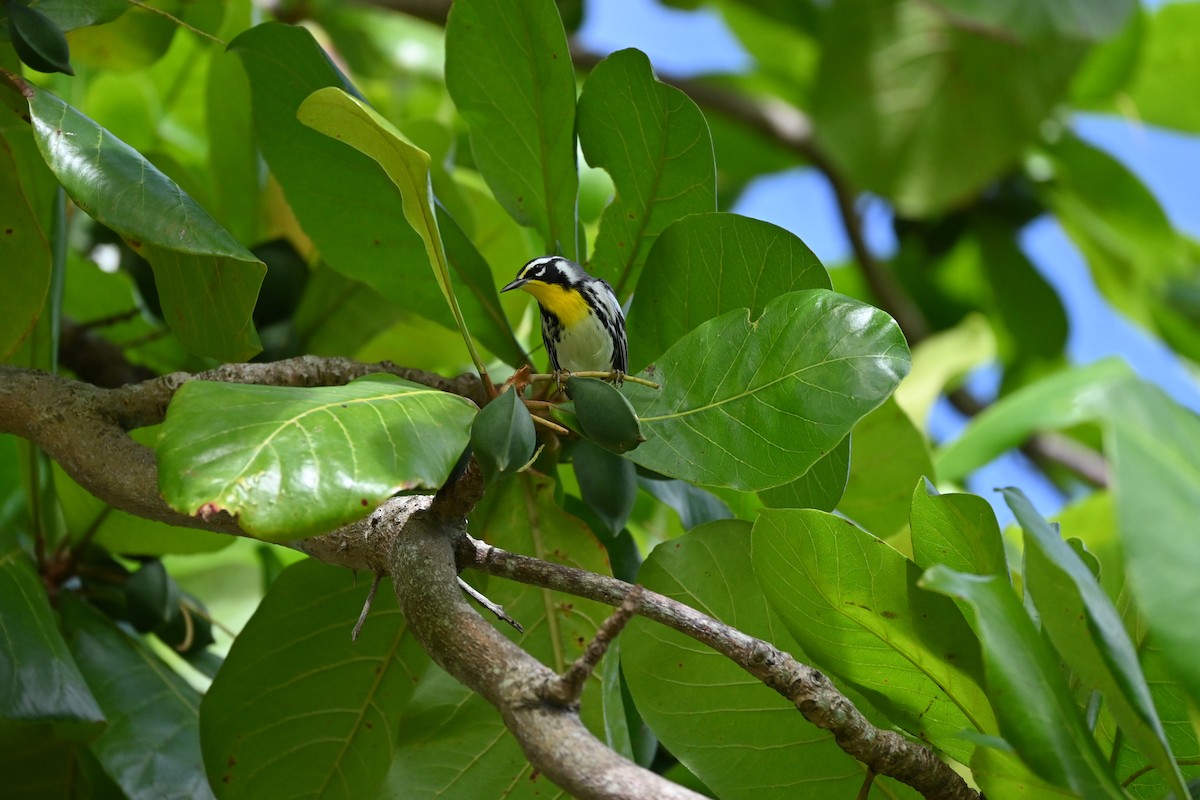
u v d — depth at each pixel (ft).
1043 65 35.76
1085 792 9.96
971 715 13.48
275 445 10.91
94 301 24.02
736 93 40.04
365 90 28.89
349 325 21.81
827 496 15.14
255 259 13.14
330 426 11.27
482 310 17.29
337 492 10.69
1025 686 10.19
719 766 14.43
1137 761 13.44
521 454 11.39
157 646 22.15
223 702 16.47
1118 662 10.60
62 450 14.24
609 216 16.65
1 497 20.52
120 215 12.97
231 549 24.23
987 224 38.50
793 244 14.88
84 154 13.35
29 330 16.51
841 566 13.19
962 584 10.49
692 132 15.70
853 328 13.56
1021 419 26.61
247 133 22.82
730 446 13.58
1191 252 37.63
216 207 23.41
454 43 16.01
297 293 20.84
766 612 15.07
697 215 15.23
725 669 14.73
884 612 13.29
